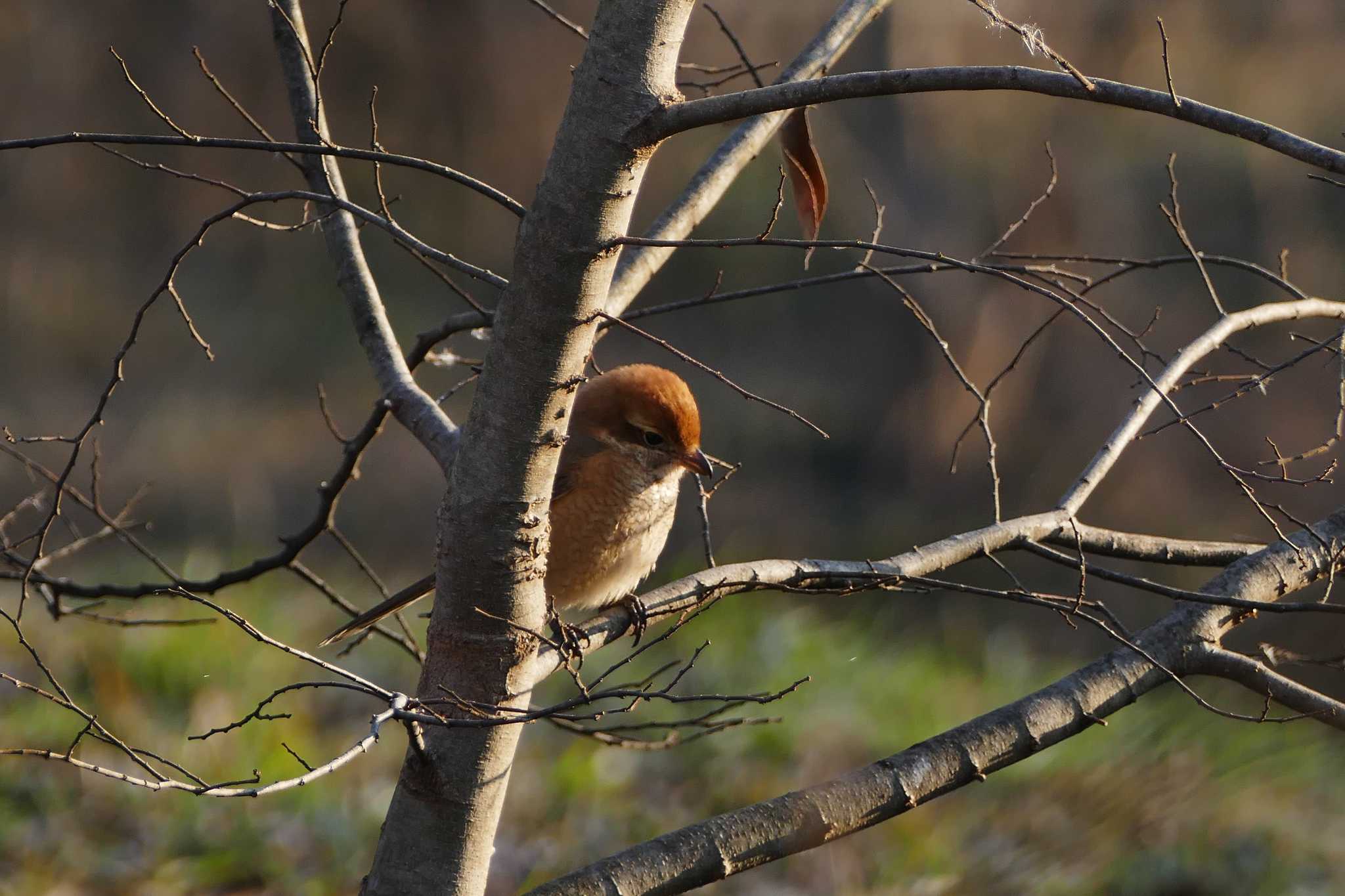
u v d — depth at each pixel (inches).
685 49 892.6
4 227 1051.9
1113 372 874.8
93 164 1020.5
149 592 245.0
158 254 1104.2
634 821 392.8
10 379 1035.3
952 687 524.1
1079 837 331.3
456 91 940.6
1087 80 128.7
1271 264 895.1
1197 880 333.4
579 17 947.3
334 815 375.2
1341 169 122.1
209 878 348.5
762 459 996.6
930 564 186.2
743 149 231.1
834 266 1018.1
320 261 1139.9
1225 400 183.2
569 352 149.6
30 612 481.4
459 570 155.9
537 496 154.6
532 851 375.6
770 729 435.8
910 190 939.3
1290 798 389.1
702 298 186.1
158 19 962.1
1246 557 185.9
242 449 971.3
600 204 144.3
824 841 156.6
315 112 219.6
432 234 970.7
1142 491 794.2
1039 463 878.4
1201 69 908.0
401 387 217.3
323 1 901.2
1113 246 904.9
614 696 144.8
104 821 362.3
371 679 471.2
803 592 191.3
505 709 140.8
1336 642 443.5
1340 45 896.9
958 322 910.4
